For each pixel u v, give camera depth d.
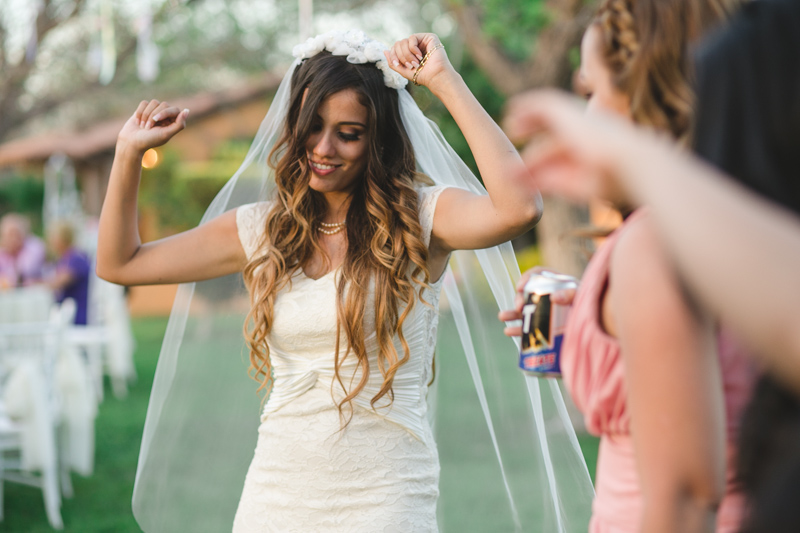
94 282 8.01
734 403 0.95
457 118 1.94
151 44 8.95
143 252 2.15
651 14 1.06
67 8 10.37
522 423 2.44
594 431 1.14
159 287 14.51
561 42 6.08
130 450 5.44
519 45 6.93
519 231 1.88
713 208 0.59
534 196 1.84
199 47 12.43
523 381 2.46
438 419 2.54
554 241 5.98
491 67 6.57
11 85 10.92
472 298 2.57
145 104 2.12
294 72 2.21
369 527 1.91
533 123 0.73
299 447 1.97
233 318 2.45
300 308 2.01
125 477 4.85
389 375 1.96
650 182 0.62
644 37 1.05
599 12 1.17
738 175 0.68
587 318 1.10
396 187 2.06
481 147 1.88
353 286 1.96
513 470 2.44
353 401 1.97
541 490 2.41
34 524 4.05
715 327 0.86
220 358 2.46
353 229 2.04
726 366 0.96
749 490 0.67
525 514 2.42
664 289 0.84
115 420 6.32
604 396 1.08
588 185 0.69
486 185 1.87
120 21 10.22
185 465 2.44
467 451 2.50
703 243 0.58
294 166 2.12
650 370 0.84
